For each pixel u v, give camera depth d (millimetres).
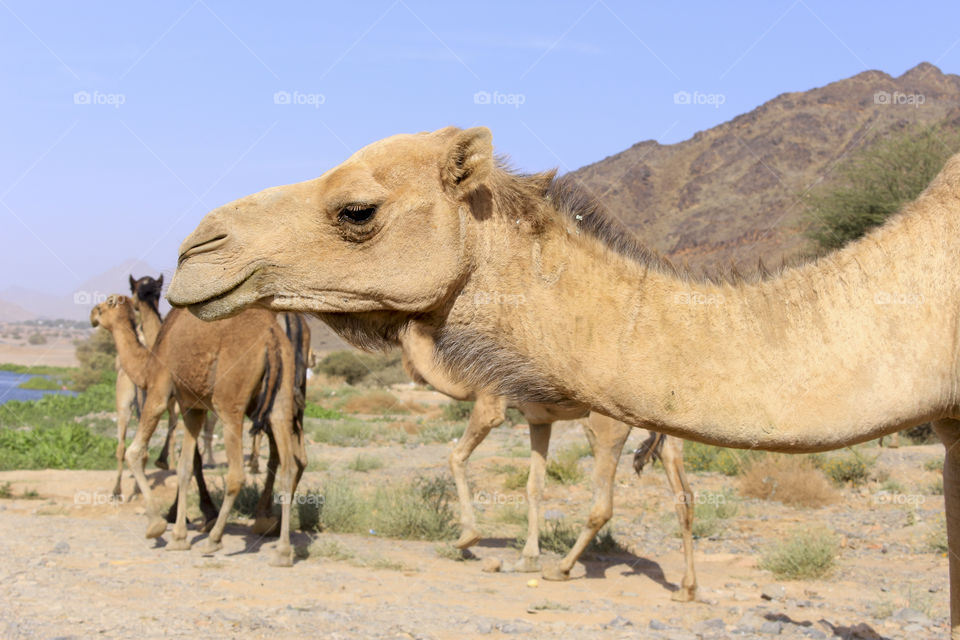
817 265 3248
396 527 10352
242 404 8406
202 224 3229
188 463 8703
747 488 13594
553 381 3078
